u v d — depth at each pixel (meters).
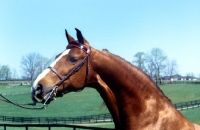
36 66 106.38
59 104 64.62
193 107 47.59
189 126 4.59
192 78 129.62
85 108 58.62
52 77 4.34
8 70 123.94
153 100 4.56
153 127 4.43
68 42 4.62
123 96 4.52
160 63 89.12
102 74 4.53
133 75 4.58
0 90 90.44
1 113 52.59
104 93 4.57
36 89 4.27
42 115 50.72
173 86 85.38
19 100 68.62
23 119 42.28
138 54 89.56
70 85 4.40
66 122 41.75
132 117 4.50
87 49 4.49
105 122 39.78
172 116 4.53
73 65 4.41
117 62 4.57
